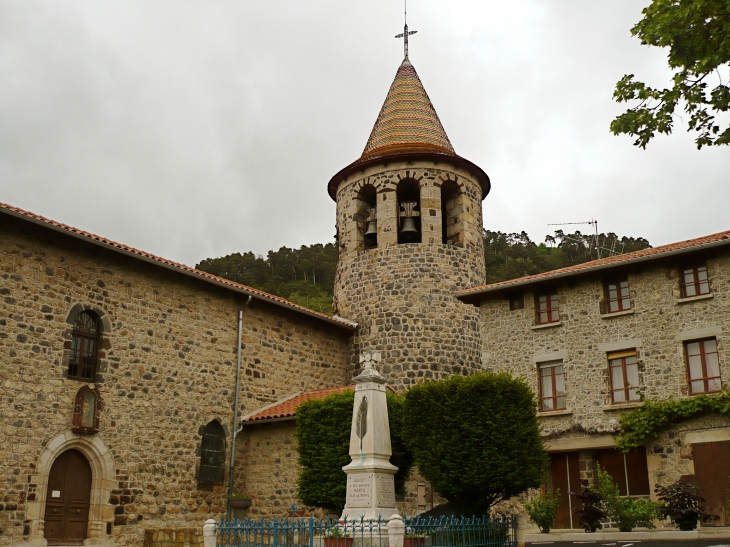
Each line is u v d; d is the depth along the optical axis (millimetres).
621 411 21594
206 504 23125
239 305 25828
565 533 19812
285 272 72875
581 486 22031
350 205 31516
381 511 15812
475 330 30016
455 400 18500
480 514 18188
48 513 19125
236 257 74812
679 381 20828
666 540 17281
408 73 34281
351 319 30312
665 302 21641
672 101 13195
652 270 22125
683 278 21672
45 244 20203
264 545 14242
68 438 19703
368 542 14766
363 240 31500
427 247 29828
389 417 20391
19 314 19203
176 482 22328
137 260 22312
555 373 23359
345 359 30172
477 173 31797
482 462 17641
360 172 31438
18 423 18641
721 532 17812
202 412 23594
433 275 29562
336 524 15578
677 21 12508
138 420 21609
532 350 23781
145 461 21562
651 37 12812
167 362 22844
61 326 20141
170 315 23312
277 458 23953
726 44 12281
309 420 21500
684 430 20422
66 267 20625
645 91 13383
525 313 24281
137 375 21875
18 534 18125
